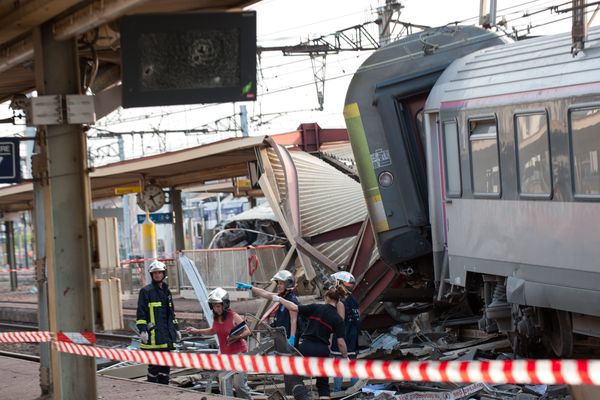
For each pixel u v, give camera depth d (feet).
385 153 112.57
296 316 77.30
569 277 79.92
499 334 103.45
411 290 120.57
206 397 72.79
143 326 84.69
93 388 60.44
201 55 50.21
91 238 59.82
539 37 92.27
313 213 131.44
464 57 102.37
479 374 34.14
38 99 56.90
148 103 49.93
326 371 43.14
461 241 97.86
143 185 205.67
